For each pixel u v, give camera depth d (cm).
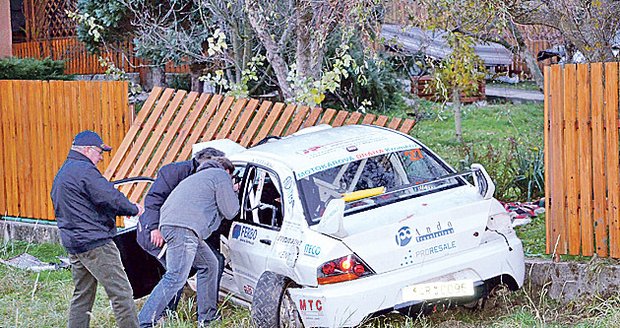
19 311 856
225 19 1284
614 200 789
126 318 723
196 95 1116
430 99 2155
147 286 846
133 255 836
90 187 704
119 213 719
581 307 780
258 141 1040
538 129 1872
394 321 770
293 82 1177
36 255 1131
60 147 1212
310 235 690
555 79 811
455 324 750
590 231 805
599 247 802
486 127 1961
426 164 796
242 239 781
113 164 1147
